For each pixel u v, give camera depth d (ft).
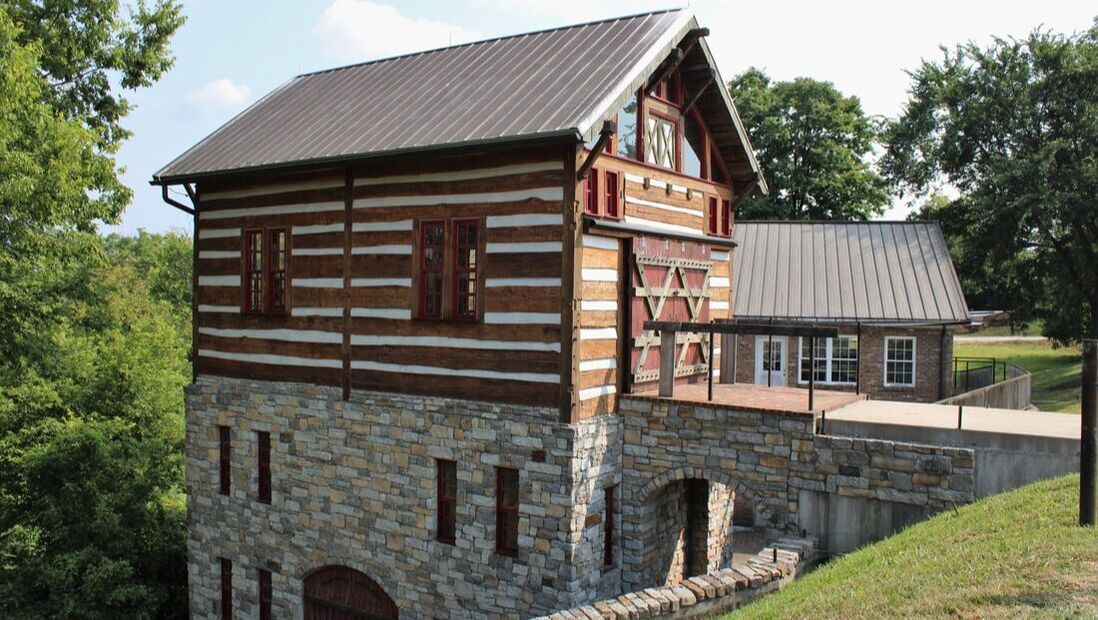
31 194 60.64
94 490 62.59
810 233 92.32
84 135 65.98
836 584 30.35
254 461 53.16
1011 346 162.20
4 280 67.31
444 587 44.78
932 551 31.01
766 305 84.07
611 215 43.42
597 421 42.50
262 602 53.62
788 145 132.98
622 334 44.78
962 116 110.52
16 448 66.95
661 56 44.04
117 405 72.54
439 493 45.50
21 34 71.61
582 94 40.68
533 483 41.65
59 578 58.29
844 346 83.61
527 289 41.65
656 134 47.93
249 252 53.88
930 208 134.82
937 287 83.20
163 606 65.05
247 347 53.42
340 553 48.91
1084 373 29.66
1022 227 102.68
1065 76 104.37
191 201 56.29
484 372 43.19
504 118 41.50
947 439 38.11
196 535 56.44
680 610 33.76
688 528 51.47
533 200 41.22
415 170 45.39
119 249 196.95
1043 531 29.73
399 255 46.11
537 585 41.63
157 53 83.15
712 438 42.24
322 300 49.57
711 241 52.90
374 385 47.32
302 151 48.34
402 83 52.95
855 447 39.04
